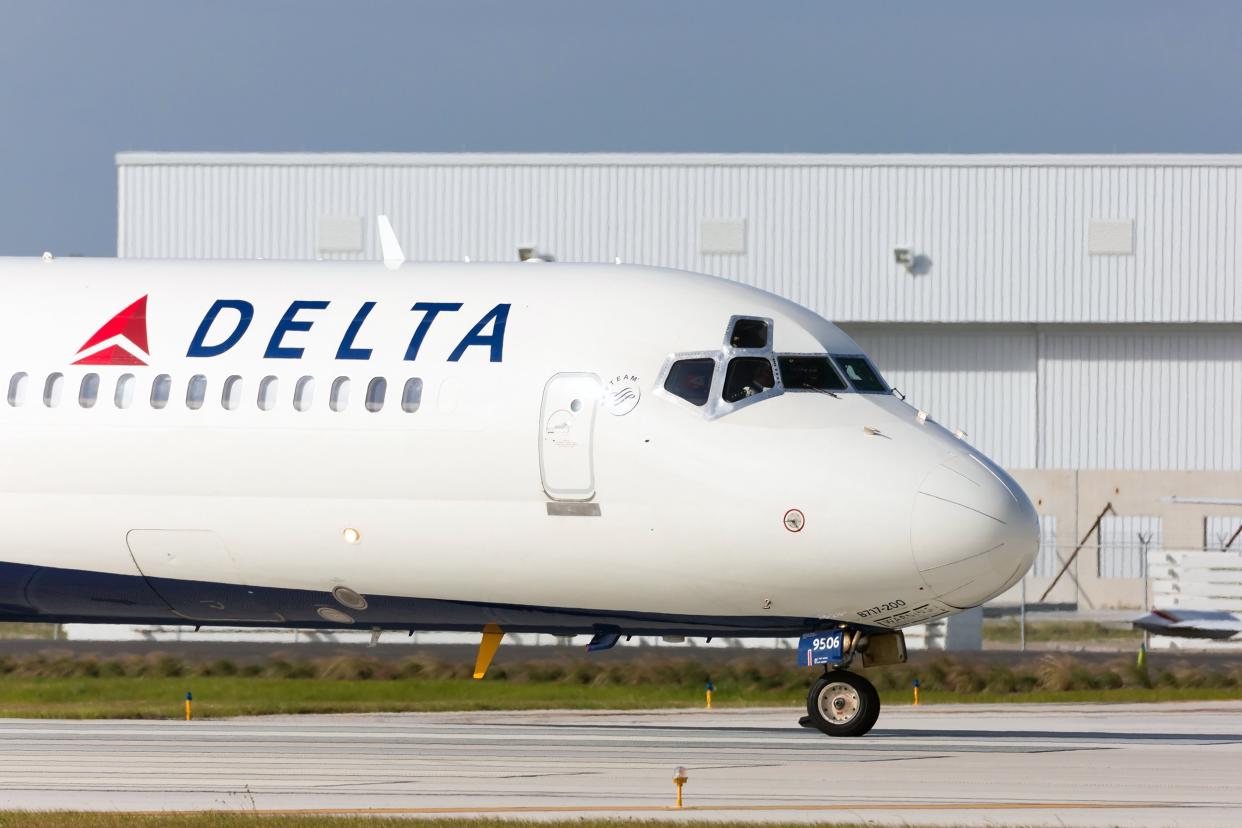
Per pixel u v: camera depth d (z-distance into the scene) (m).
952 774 76.25
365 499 89.06
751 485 85.38
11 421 92.31
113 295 95.06
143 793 70.12
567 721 107.69
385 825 61.53
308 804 67.25
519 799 68.62
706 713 114.94
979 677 138.25
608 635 94.12
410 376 89.44
